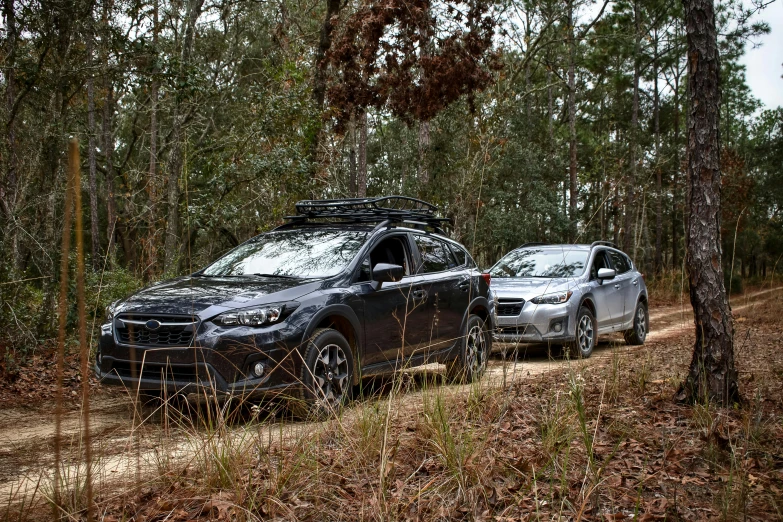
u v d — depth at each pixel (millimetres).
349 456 4113
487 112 18547
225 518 3195
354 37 16562
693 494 3604
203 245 19031
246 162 14188
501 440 4516
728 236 27906
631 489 3680
